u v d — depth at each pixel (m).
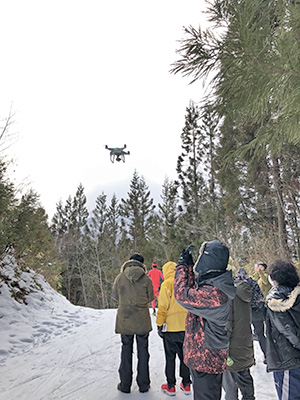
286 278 2.37
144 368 3.77
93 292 35.47
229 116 1.83
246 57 1.50
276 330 2.30
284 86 1.57
